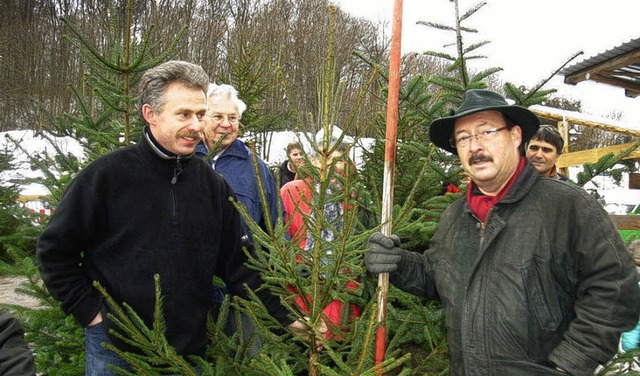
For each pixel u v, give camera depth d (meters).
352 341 2.27
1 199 9.41
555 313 1.88
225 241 2.57
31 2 28.25
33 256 4.31
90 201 2.19
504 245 1.94
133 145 2.33
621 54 6.48
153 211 2.26
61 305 2.24
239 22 22.12
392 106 2.34
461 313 2.03
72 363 3.21
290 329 2.37
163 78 2.17
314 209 2.11
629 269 1.78
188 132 2.21
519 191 1.97
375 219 3.31
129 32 3.24
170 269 2.29
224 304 2.64
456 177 3.34
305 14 21.77
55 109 25.06
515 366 1.85
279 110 9.67
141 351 2.28
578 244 1.85
